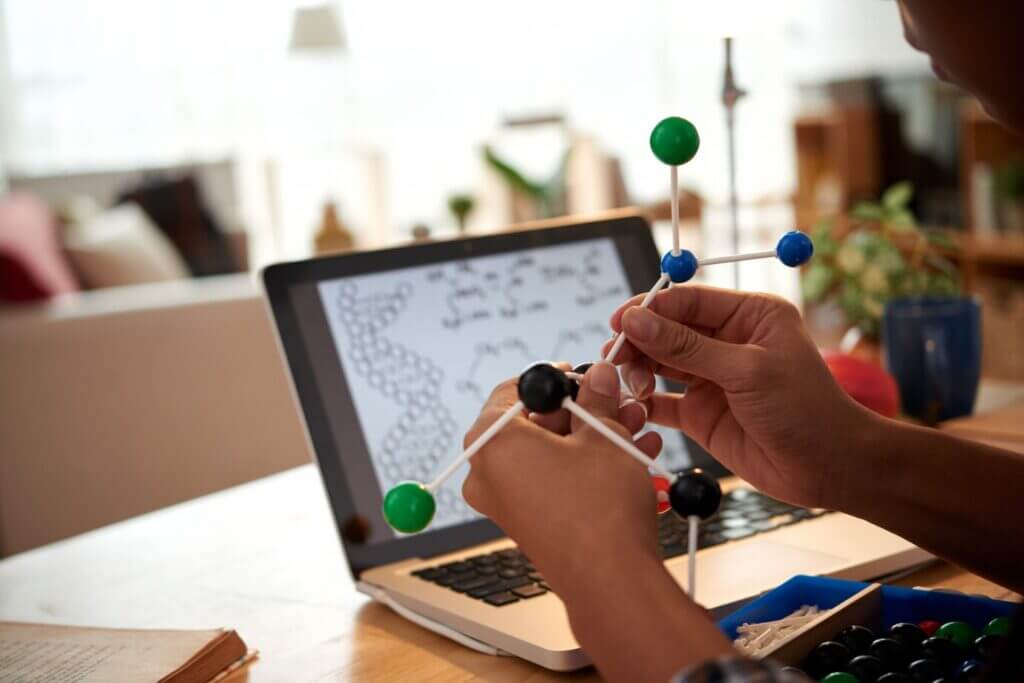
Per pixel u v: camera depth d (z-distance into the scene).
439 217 6.80
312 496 1.25
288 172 6.88
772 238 5.49
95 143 6.61
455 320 1.08
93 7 6.51
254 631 0.88
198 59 6.70
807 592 0.79
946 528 0.74
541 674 0.76
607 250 1.18
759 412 0.72
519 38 7.07
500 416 0.64
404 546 0.97
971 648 0.67
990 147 4.39
